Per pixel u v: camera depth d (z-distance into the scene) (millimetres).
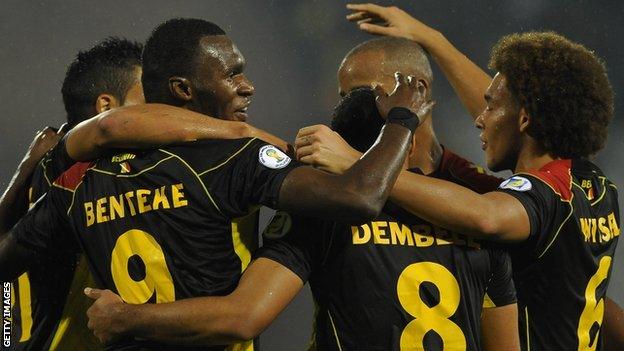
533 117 9781
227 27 43125
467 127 40969
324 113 43188
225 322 8336
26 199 10727
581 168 10008
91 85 11656
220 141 8906
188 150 8898
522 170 10086
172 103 9367
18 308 10836
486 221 8617
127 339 8922
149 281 8828
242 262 9070
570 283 9625
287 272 8523
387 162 8227
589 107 9766
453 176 9688
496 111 10062
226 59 9305
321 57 43219
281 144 9180
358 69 9977
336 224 8680
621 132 40125
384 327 8617
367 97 9086
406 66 9922
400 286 8633
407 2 43844
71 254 10500
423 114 8672
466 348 8742
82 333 10586
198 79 9234
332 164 8531
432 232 8828
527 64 9852
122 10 42812
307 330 30469
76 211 9289
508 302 9227
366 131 9023
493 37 43875
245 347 9336
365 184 8117
